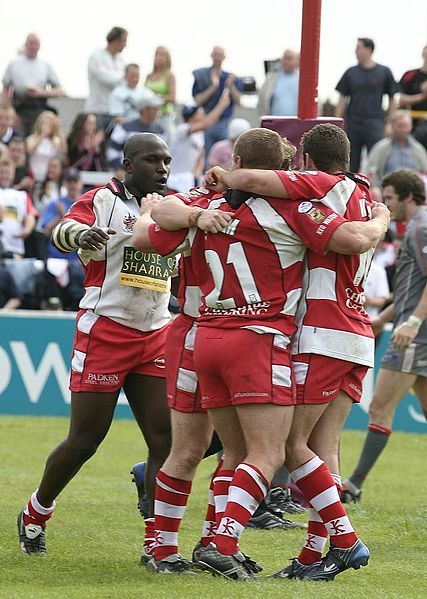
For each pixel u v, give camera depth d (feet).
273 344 58.03
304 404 58.95
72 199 160.15
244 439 61.77
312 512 60.80
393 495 100.17
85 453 66.64
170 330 63.10
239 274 58.34
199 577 60.49
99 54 183.01
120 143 172.24
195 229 60.18
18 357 149.18
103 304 65.87
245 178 58.18
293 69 178.91
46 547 70.38
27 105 186.91
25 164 172.04
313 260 59.21
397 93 178.70
